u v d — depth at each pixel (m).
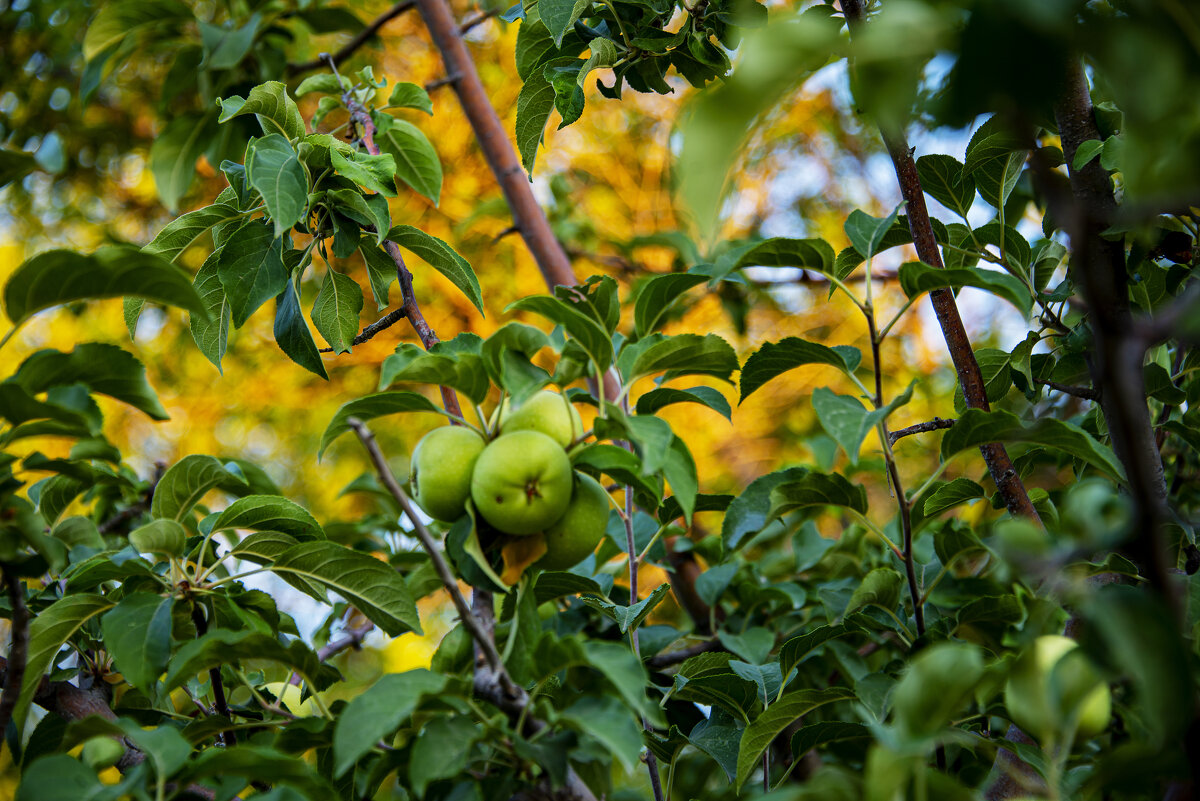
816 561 3.27
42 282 1.47
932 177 2.23
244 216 2.48
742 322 5.18
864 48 0.75
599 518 1.68
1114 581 2.05
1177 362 2.33
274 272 2.32
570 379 1.67
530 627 1.60
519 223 3.80
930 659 1.19
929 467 5.94
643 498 2.17
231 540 2.40
